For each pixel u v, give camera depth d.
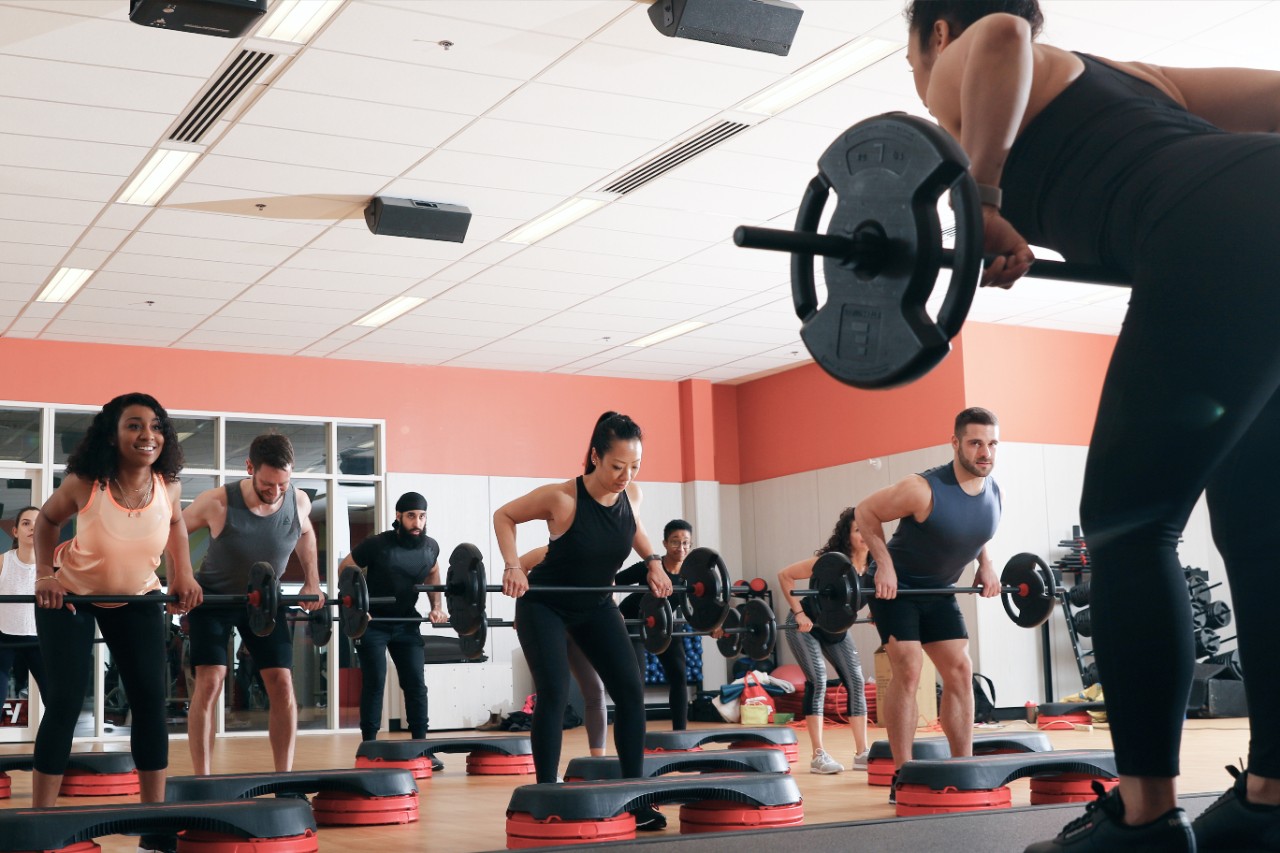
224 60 5.96
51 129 6.68
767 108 6.71
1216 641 9.84
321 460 11.91
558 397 12.94
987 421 4.40
